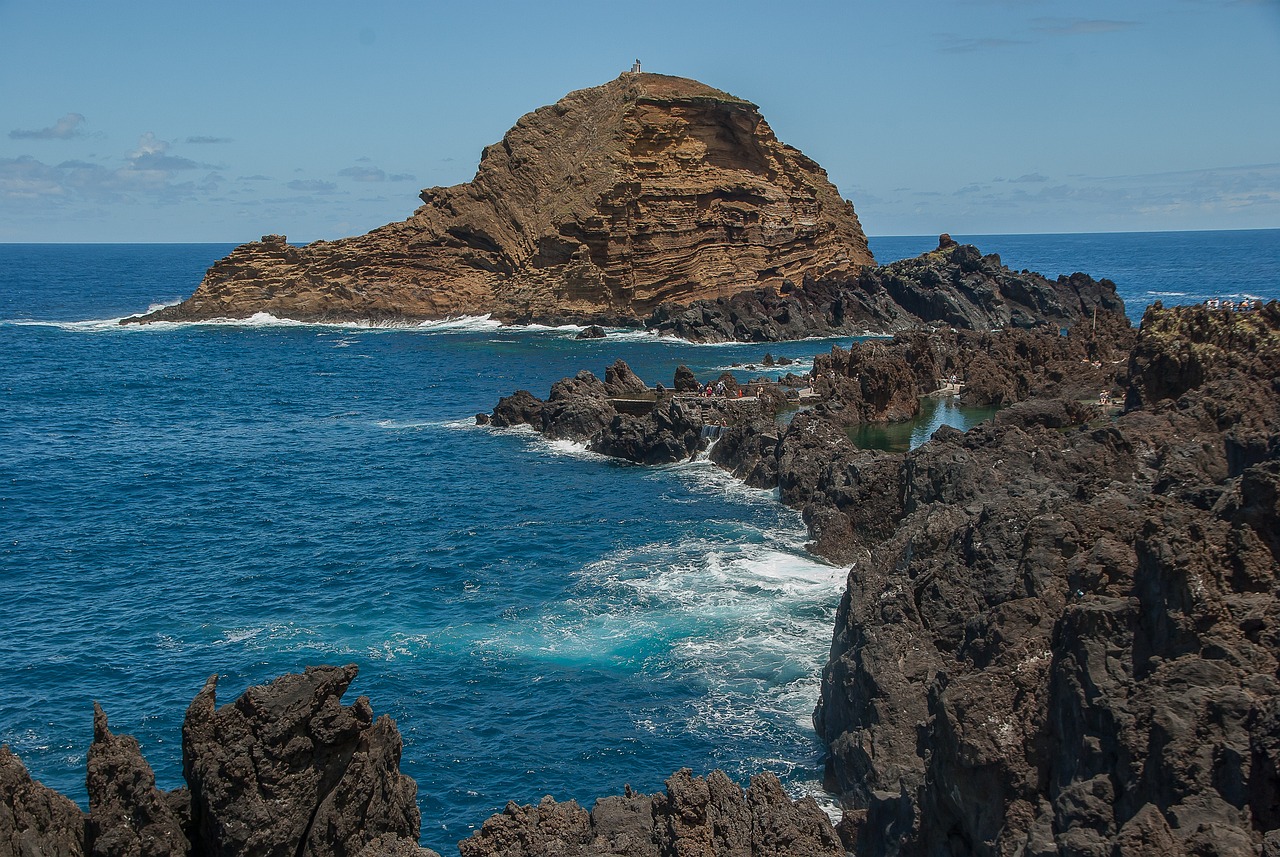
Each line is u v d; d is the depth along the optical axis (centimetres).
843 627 3594
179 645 4381
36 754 3519
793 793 3225
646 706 3791
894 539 3953
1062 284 16575
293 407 10281
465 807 3225
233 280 18162
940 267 16425
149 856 2089
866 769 2972
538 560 5347
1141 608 2323
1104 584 2472
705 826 2370
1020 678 2394
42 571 5291
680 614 4556
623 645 4281
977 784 2306
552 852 2438
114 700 3897
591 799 3253
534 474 7262
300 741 2209
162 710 3822
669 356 13412
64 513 6375
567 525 5941
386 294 17325
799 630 4359
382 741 2367
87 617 4681
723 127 18288
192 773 2208
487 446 8269
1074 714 2239
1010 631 2673
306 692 2256
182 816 2209
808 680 3938
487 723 3700
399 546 5647
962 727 2336
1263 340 6197
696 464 7456
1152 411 5275
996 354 9775
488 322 16700
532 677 4031
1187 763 1948
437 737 3609
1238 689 2022
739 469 7062
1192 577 2233
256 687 2261
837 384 8819
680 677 3991
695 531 5741
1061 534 2819
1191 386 6081
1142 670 2231
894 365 8588
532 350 14112
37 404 10256
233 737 2208
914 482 5012
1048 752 2298
